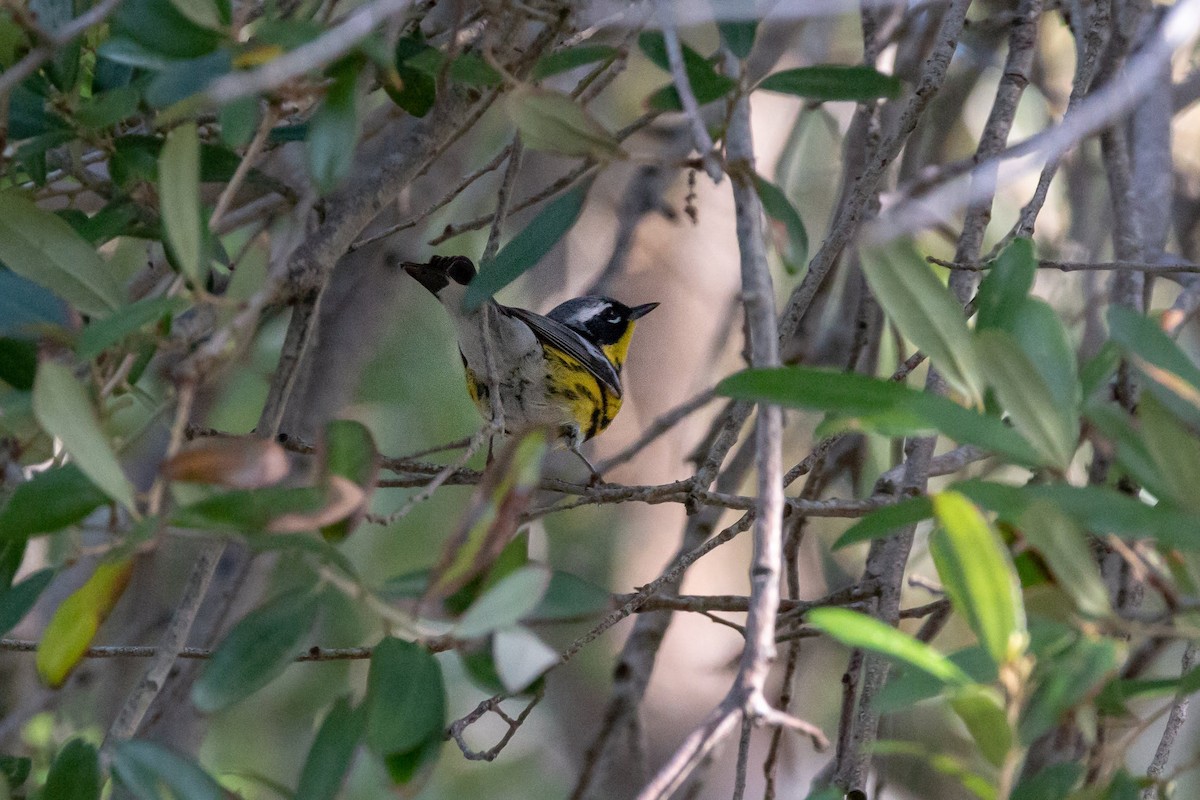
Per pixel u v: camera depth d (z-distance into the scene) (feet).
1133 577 20.92
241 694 15.08
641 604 25.38
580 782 32.65
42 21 19.52
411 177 21.98
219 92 14.51
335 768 16.38
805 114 43.29
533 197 29.04
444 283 25.63
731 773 47.19
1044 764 22.26
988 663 15.08
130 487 14.32
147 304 14.61
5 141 19.12
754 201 15.62
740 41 19.11
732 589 51.47
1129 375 22.21
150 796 15.23
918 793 38.34
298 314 21.02
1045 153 24.16
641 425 50.21
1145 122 31.96
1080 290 41.57
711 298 50.03
